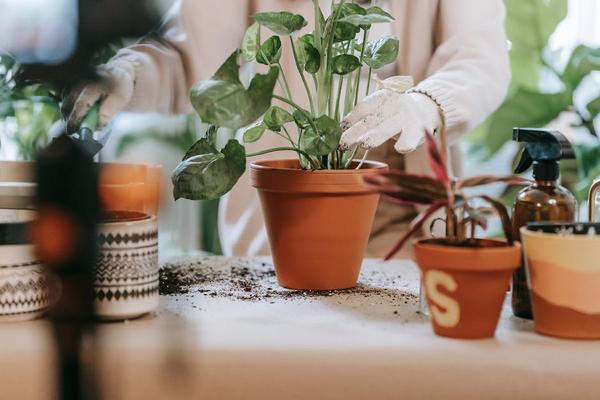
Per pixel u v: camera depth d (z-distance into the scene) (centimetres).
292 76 174
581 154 242
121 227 101
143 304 103
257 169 121
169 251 235
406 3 168
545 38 258
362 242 124
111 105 126
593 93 259
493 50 161
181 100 165
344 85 169
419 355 92
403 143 115
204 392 93
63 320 82
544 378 91
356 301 117
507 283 96
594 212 113
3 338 95
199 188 115
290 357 92
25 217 109
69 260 81
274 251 124
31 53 74
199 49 167
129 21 69
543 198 106
